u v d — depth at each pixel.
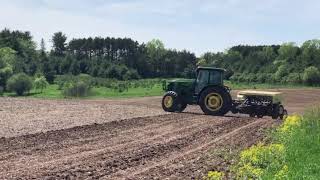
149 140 14.98
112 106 28.22
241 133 17.38
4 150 12.38
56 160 11.32
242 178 9.78
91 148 13.14
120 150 12.96
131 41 126.94
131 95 50.81
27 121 18.47
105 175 9.93
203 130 17.95
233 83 87.38
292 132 15.74
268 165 10.92
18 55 113.81
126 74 99.81
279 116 26.48
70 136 15.08
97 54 129.25
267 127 19.27
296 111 34.12
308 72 92.00
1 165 10.62
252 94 26.55
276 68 104.44
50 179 9.39
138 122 19.69
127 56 124.50
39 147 12.96
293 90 63.41
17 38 130.25
